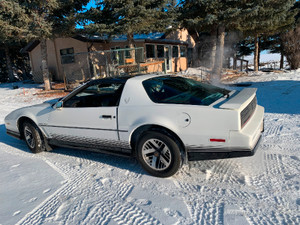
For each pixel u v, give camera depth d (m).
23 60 26.28
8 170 3.60
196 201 2.55
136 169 3.42
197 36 25.50
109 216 2.39
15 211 2.54
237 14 11.87
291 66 19.27
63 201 2.70
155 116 2.96
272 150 3.75
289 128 4.74
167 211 2.41
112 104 3.35
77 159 3.95
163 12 12.73
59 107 3.76
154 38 18.72
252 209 2.35
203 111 2.75
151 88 3.24
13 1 10.63
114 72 13.23
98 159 3.89
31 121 4.24
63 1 11.75
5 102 11.23
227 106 2.66
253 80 13.39
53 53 18.22
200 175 3.12
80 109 3.61
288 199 2.47
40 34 11.54
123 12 11.21
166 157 2.97
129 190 2.86
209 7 12.76
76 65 17.11
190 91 3.30
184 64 22.75
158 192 2.77
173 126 2.87
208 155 2.83
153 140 3.03
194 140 2.82
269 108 6.60
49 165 3.74
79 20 12.07
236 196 2.59
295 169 3.07
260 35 19.48
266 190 2.66
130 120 3.14
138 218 2.33
